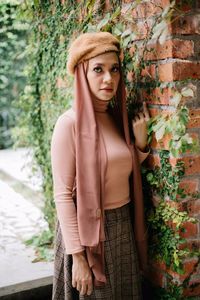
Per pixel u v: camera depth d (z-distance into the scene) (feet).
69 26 8.97
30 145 12.40
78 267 6.25
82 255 6.27
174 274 6.87
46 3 10.08
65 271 6.68
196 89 6.42
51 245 10.71
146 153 6.86
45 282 8.87
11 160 21.70
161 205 6.84
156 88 6.59
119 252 6.71
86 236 6.16
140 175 6.78
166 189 6.73
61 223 6.26
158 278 7.24
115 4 7.36
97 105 6.56
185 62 6.25
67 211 6.22
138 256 7.20
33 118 11.65
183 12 6.18
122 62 7.30
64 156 6.25
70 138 6.26
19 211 13.83
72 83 8.88
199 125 6.54
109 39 6.19
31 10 10.84
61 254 6.87
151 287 7.45
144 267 7.24
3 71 23.94
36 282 8.83
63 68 9.28
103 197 6.30
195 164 6.59
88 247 6.29
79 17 8.54
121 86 6.56
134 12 6.89
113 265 6.58
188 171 6.57
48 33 10.08
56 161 6.28
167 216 6.69
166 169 6.66
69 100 8.91
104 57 6.13
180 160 6.47
